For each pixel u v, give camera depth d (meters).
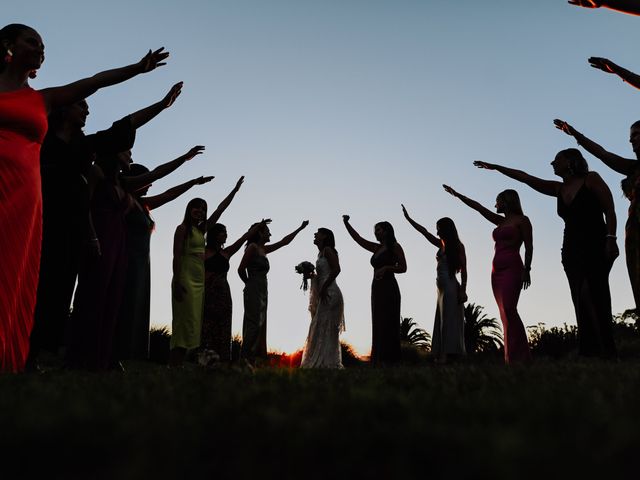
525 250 6.66
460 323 8.23
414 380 2.31
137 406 1.38
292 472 0.83
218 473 0.83
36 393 1.73
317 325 8.73
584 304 5.37
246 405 1.39
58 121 4.14
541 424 1.04
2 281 3.30
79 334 4.40
